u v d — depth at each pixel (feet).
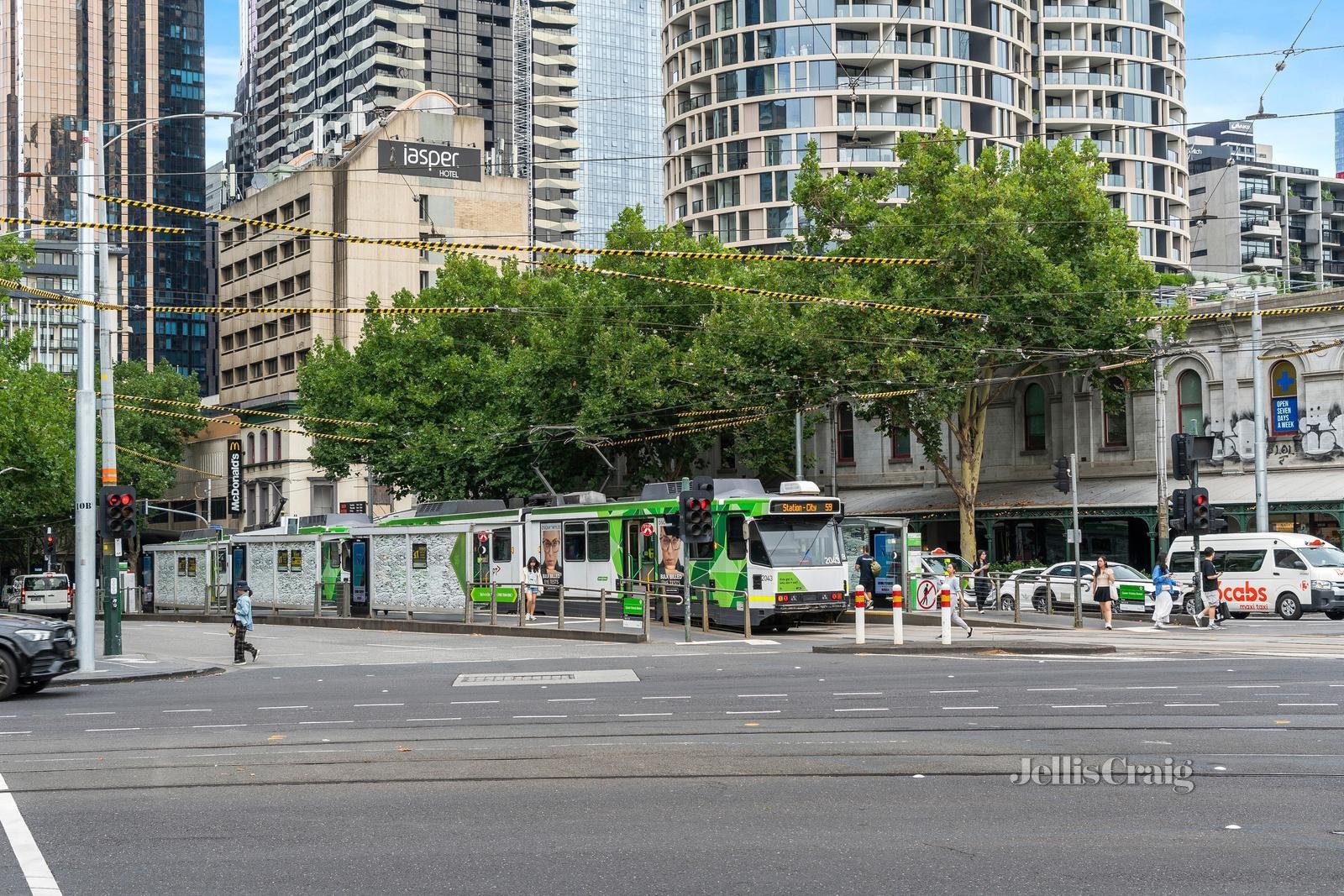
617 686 68.39
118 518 101.40
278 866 29.94
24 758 47.75
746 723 51.85
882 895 26.35
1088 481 174.91
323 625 144.46
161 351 590.14
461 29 518.78
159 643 118.93
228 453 311.27
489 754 45.47
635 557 127.24
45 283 422.82
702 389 167.32
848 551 136.77
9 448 181.88
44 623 73.05
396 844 31.89
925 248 150.82
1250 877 27.50
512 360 185.68
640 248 184.14
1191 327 164.25
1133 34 375.04
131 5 620.08
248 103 612.29
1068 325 152.46
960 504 163.63
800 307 165.78
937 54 347.56
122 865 30.32
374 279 314.76
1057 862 28.81
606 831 32.86
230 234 358.23
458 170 325.83
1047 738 46.24
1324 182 442.09
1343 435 151.43
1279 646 88.12
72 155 602.03
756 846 30.81
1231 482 159.22
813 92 352.28
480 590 143.33
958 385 151.74
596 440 171.63
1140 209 373.40
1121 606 136.67
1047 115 370.94
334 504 306.14
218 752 47.80
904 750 44.24
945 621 89.20
